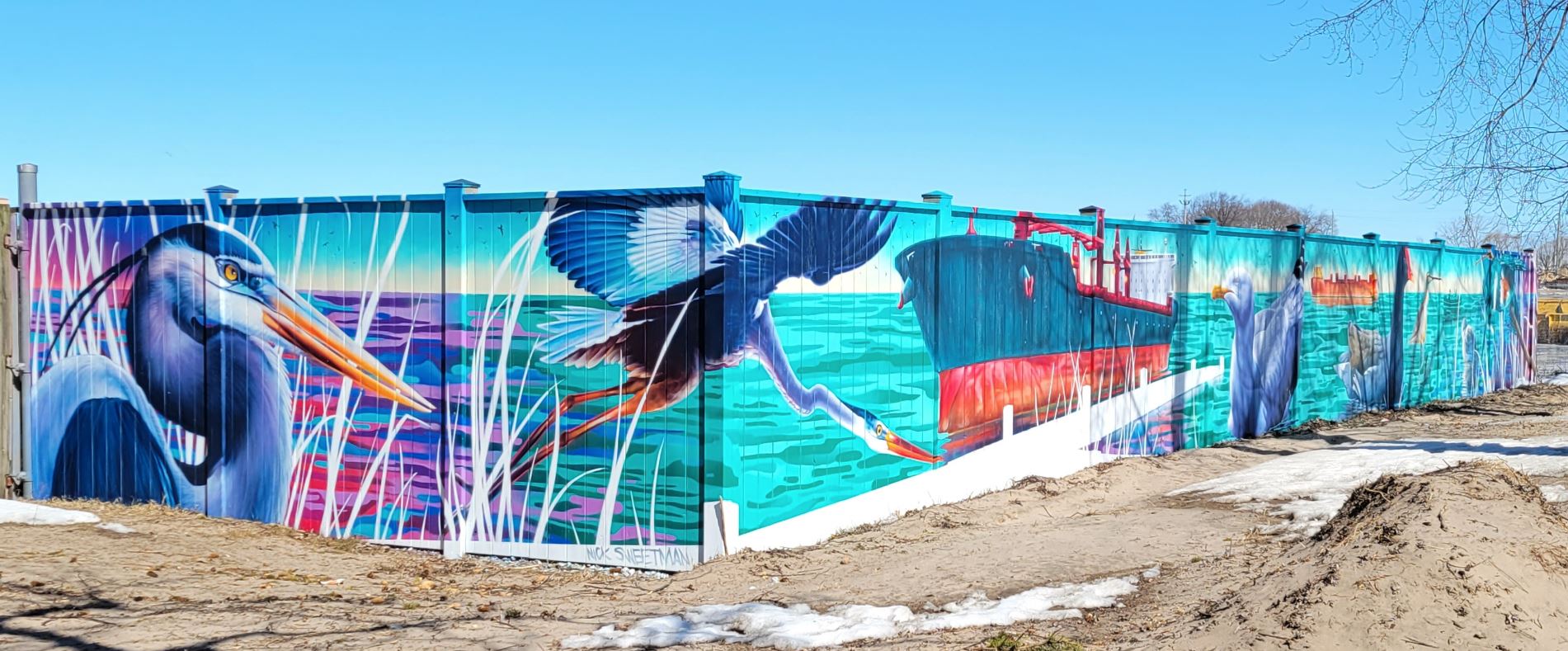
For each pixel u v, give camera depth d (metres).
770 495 9.16
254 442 10.27
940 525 10.12
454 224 9.39
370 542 9.88
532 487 9.34
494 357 9.39
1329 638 5.39
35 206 10.95
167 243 10.51
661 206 8.84
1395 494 7.65
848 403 9.88
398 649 6.38
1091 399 13.30
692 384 8.81
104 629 6.50
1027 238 12.16
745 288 8.82
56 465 11.03
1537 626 5.52
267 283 10.16
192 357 10.48
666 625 7.02
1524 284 26.23
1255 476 12.40
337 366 9.93
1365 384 19.41
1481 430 16.36
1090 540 9.15
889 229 10.23
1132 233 13.97
